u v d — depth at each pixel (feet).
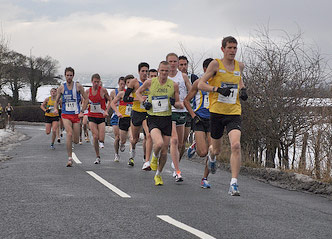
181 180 36.96
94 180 37.93
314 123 50.34
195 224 23.24
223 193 33.17
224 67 30.78
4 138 95.40
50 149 68.90
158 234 21.20
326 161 44.60
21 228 22.15
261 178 43.86
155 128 35.47
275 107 56.29
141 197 30.48
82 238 20.48
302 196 33.83
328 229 23.22
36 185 35.01
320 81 55.26
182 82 38.75
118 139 53.36
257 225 23.44
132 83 45.62
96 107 50.49
